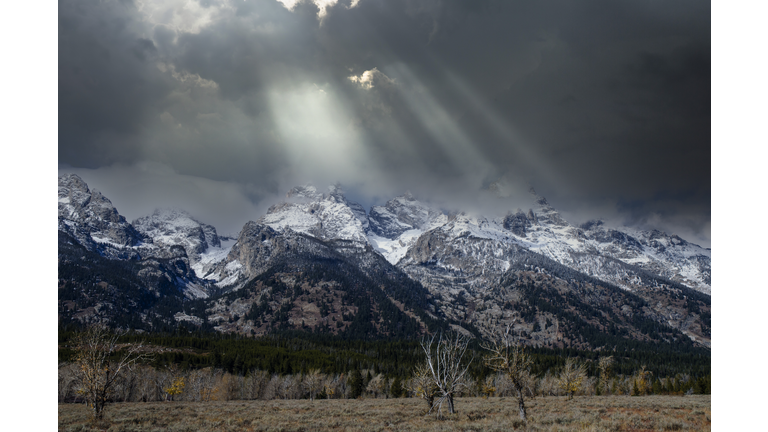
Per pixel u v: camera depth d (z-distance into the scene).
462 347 55.72
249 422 50.59
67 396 76.75
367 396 130.38
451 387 53.47
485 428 41.81
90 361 50.72
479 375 128.50
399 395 119.06
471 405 67.62
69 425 45.16
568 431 38.38
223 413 59.38
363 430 43.03
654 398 81.69
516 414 53.28
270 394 125.31
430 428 43.31
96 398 49.62
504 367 46.59
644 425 41.47
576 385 81.81
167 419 51.72
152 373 113.44
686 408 56.09
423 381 56.12
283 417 54.38
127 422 48.41
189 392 113.19
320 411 62.47
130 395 101.31
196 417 54.69
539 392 112.69
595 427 39.22
